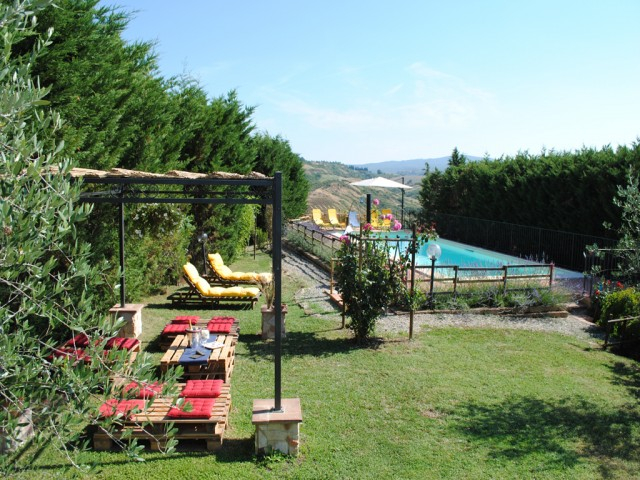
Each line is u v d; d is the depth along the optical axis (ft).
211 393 19.45
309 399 22.50
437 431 19.84
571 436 19.70
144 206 36.29
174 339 29.09
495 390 24.03
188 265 40.91
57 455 16.63
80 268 9.62
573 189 59.11
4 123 8.55
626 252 25.67
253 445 18.37
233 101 58.70
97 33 29.78
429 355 28.86
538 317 37.81
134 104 35.06
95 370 11.02
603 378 26.04
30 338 9.48
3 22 8.26
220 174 20.85
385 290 30.58
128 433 10.73
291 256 68.33
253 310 38.93
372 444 18.71
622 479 16.80
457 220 82.74
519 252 67.72
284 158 85.81
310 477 16.43
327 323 35.17
